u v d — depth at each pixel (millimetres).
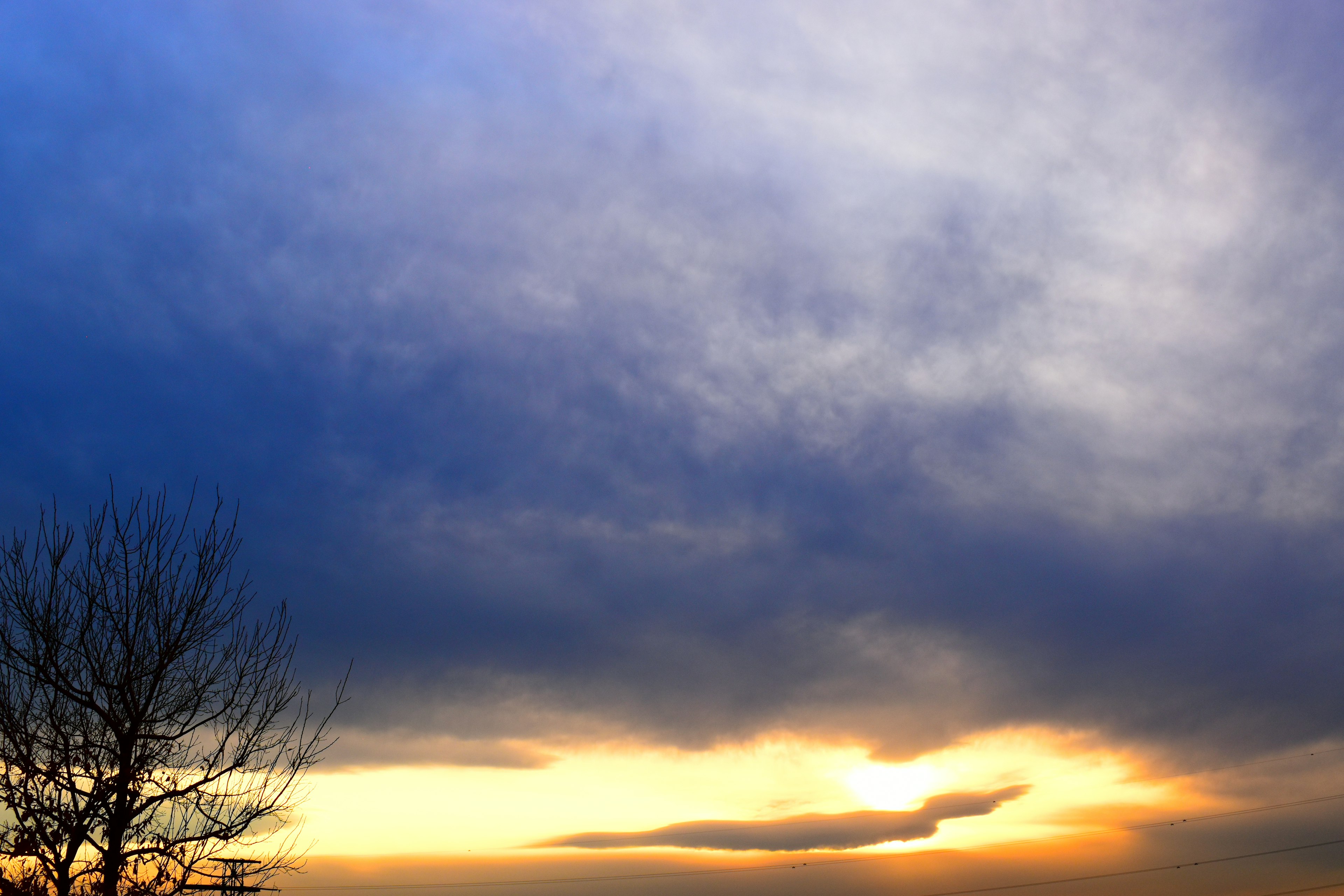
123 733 14484
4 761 13875
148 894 14273
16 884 13656
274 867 15359
